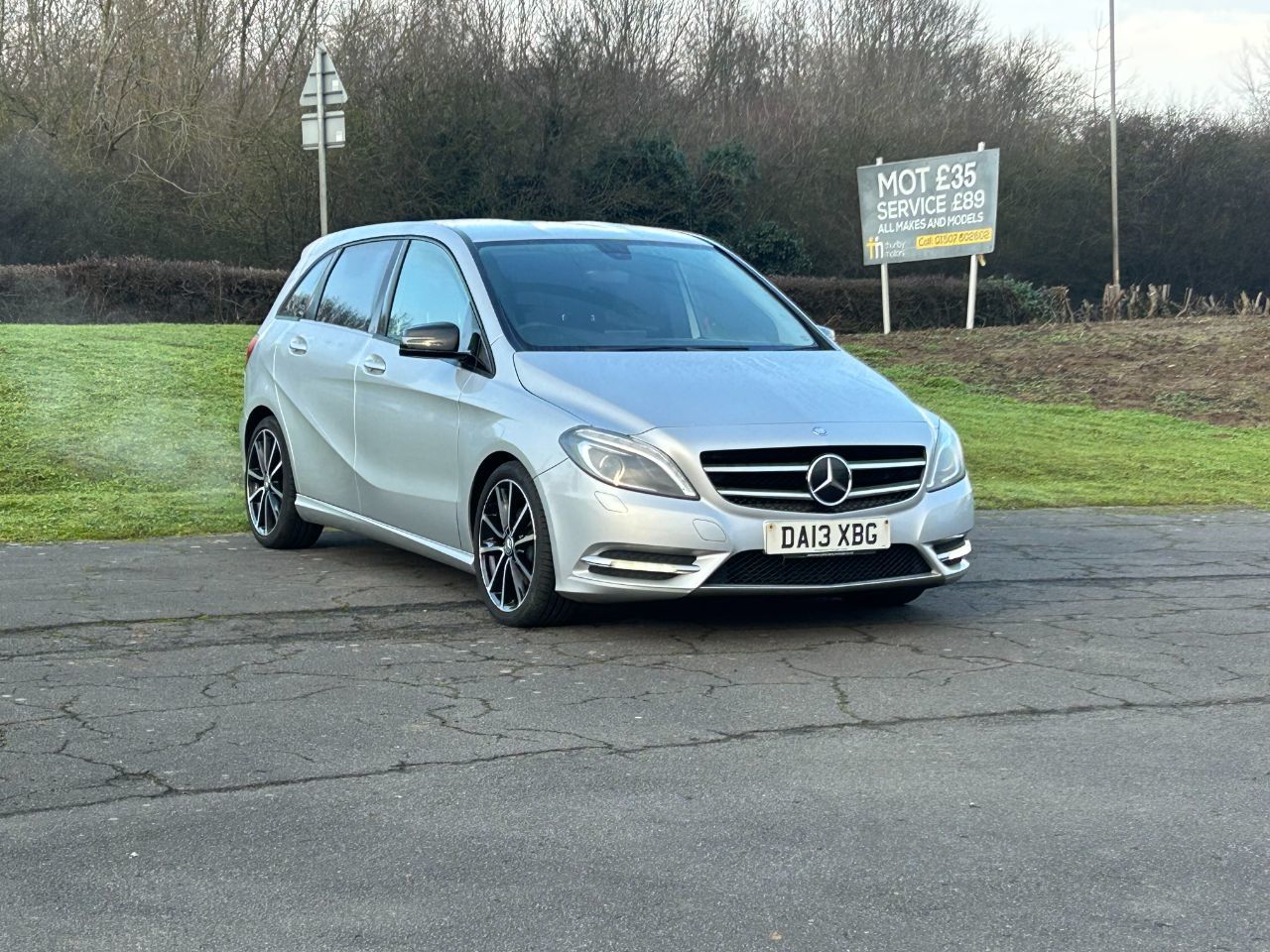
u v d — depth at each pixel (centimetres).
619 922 315
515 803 393
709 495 562
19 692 507
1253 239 4966
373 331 732
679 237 762
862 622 631
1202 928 311
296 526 798
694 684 520
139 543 829
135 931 312
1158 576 757
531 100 3572
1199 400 1655
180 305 2164
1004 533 920
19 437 1120
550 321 652
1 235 3020
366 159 3312
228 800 395
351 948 303
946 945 303
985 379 1794
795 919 316
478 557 627
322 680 525
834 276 4316
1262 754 437
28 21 3309
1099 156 4781
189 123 3272
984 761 430
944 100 4766
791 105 4509
